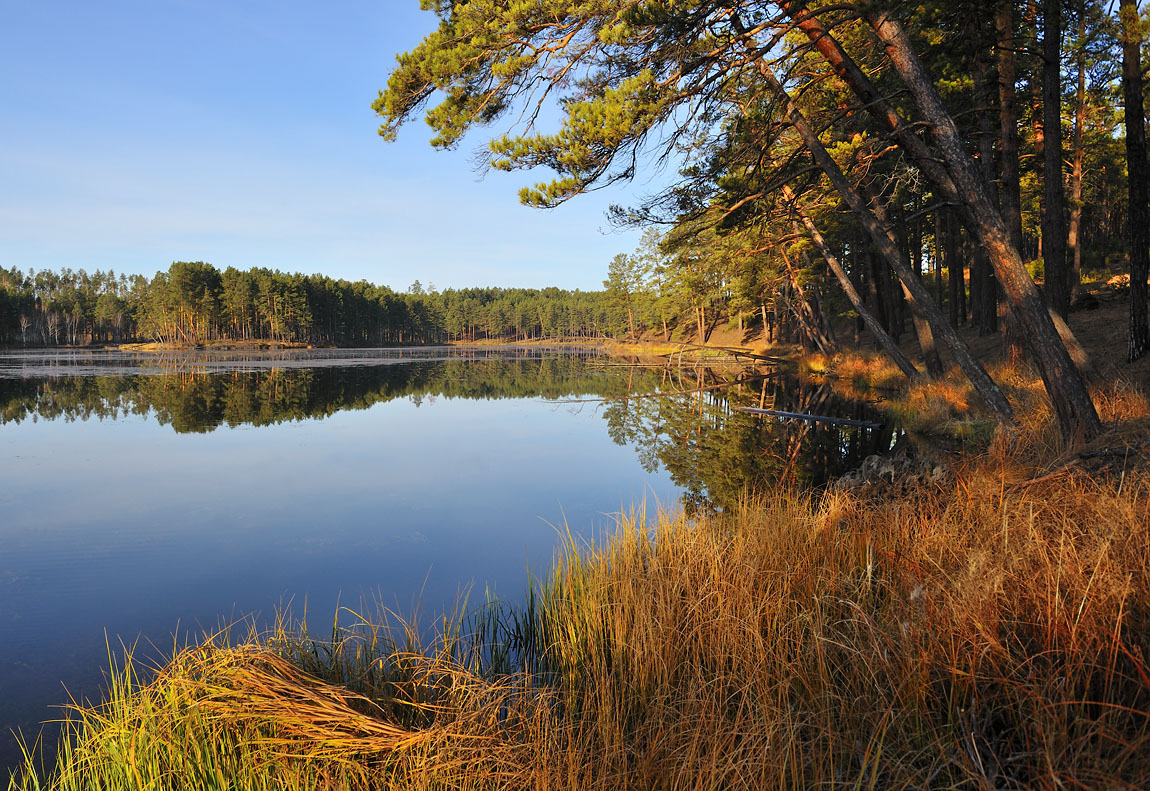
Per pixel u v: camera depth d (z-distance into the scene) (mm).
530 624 4645
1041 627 2674
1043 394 9805
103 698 3891
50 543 7262
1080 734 2186
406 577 6008
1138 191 10656
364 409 21656
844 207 14109
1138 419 5844
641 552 5164
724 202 9945
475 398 25625
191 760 2777
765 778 2459
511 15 7246
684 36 7219
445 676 3615
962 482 5539
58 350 87688
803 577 4125
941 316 8250
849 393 20375
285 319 101500
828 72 9039
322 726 2863
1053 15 10406
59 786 2939
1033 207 23047
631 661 3607
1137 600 2625
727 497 8586
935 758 2369
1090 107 18750
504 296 171750
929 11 8969
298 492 9797
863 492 7344
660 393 26125
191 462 12297
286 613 5195
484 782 2729
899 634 3043
